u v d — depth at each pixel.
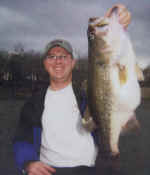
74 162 0.95
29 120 1.03
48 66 1.07
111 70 0.82
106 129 0.84
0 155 2.22
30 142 1.01
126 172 1.72
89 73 0.88
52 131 0.99
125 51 0.82
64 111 1.01
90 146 0.96
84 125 0.88
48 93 1.06
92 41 0.86
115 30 0.83
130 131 0.82
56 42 1.06
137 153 2.29
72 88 1.04
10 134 3.32
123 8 0.84
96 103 0.85
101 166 0.93
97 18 0.87
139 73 0.82
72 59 1.12
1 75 14.66
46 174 0.87
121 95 0.80
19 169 0.97
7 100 9.84
